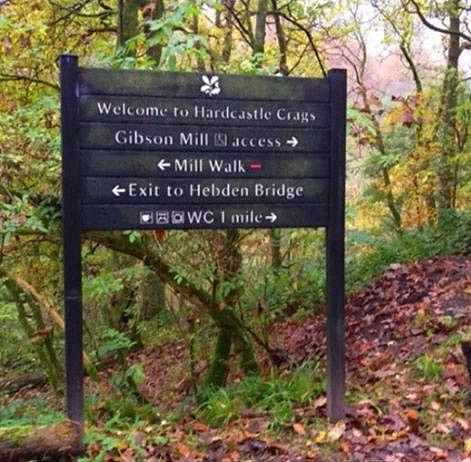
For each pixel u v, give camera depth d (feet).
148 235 20.49
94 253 24.08
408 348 21.49
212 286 21.43
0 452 13.32
